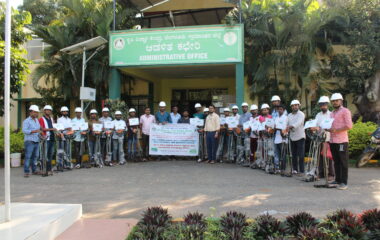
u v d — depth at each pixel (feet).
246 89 47.67
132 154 38.93
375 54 41.22
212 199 21.03
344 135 23.25
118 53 43.88
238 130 35.06
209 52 41.78
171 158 41.19
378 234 12.38
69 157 33.76
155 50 42.98
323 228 12.75
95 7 49.39
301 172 28.99
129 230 14.74
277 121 29.25
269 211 18.06
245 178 27.78
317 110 40.01
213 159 36.78
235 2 44.75
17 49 43.60
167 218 14.61
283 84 45.65
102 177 29.32
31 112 30.30
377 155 37.04
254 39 43.80
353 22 42.24
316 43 44.96
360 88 43.73
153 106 58.70
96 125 35.14
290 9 42.09
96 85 48.21
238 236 12.48
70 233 14.53
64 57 47.09
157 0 49.67
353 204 19.33
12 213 15.48
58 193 23.54
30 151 30.50
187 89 63.57
